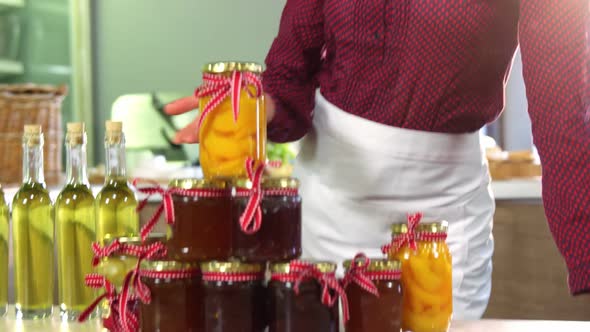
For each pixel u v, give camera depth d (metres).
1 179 3.02
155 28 4.68
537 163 2.93
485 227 1.52
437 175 1.44
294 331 0.97
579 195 1.04
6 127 3.02
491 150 3.00
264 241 1.00
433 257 1.07
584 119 1.05
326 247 1.53
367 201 1.48
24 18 4.47
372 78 1.42
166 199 1.02
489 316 2.59
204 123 1.09
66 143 1.31
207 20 4.67
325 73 1.52
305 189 1.57
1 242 1.35
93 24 4.69
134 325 1.07
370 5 1.38
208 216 1.00
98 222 1.28
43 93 3.10
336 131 1.48
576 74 1.06
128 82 4.72
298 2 1.50
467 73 1.35
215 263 0.99
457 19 1.31
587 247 1.03
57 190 2.87
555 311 2.54
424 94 1.38
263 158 1.11
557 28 1.07
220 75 1.07
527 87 1.12
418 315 1.07
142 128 4.16
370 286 0.99
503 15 1.32
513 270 2.57
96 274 1.11
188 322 1.00
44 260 1.31
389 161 1.43
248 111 1.08
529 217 2.55
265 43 4.65
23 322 1.27
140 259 1.05
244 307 0.99
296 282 0.96
